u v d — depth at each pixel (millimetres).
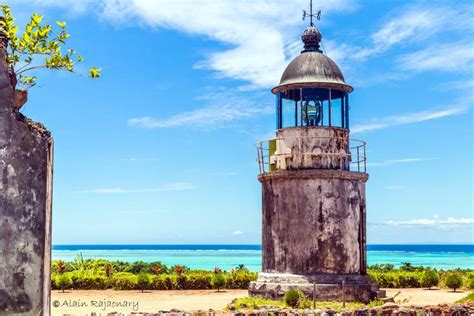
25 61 9047
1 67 7648
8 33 8133
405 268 45406
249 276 35781
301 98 24703
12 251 7539
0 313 7430
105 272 38125
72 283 34656
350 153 25359
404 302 24750
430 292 32031
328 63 25234
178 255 152500
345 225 23953
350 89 25312
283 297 22875
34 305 7602
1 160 7566
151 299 28719
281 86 24906
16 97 7824
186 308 24141
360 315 17953
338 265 23562
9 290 7496
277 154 24656
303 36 26000
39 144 7789
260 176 25125
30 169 7703
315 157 24375
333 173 23828
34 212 7691
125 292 33188
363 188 25031
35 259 7648
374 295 23578
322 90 24844
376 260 117562
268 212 24781
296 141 24578
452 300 26672
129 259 121438
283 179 24281
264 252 24906
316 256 23500
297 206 23938
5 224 7535
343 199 24062
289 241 23875
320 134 24469
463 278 36062
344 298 22016
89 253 171000
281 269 23906
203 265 95375
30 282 7598
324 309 19203
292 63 25562
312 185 23891
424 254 157500
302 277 23141
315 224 23688
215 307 24391
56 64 9062
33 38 8906
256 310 18719
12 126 7641
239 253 172000
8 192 7574
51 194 8055
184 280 35219
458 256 140375
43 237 7738
